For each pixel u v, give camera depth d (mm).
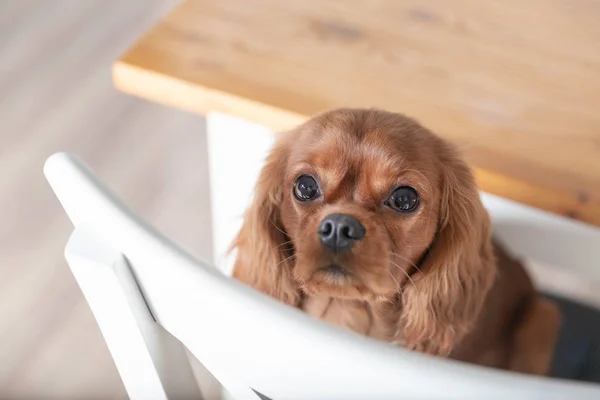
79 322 1799
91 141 2201
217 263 1428
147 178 2119
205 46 1020
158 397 745
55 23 2545
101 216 530
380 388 461
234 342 526
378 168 890
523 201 902
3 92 2328
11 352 1750
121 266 570
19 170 2113
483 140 923
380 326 1068
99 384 1697
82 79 2367
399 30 1047
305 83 974
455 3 1091
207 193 2078
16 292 1852
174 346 720
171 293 535
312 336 461
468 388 435
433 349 1063
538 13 1078
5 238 1954
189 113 2289
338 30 1045
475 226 996
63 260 1909
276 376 526
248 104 958
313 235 895
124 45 2461
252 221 1036
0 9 2600
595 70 994
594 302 1430
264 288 1056
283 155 990
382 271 896
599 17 1073
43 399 1672
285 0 1088
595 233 1009
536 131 925
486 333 1162
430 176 928
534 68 998
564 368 1234
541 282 1812
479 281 1060
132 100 2309
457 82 981
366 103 956
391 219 930
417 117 949
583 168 882
